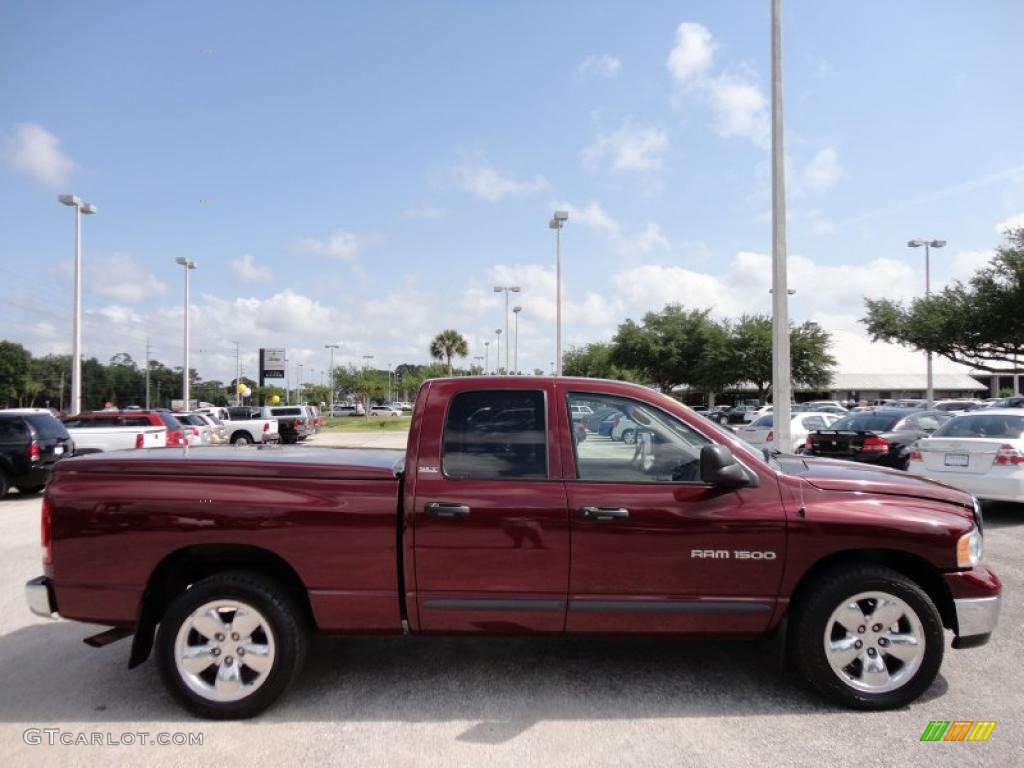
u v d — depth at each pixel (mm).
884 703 3664
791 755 3242
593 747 3316
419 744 3355
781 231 13539
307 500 3715
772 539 3680
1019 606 5453
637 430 3900
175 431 16047
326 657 4480
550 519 3664
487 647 4641
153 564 3688
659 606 3682
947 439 9297
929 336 31125
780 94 13531
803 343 44688
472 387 3943
